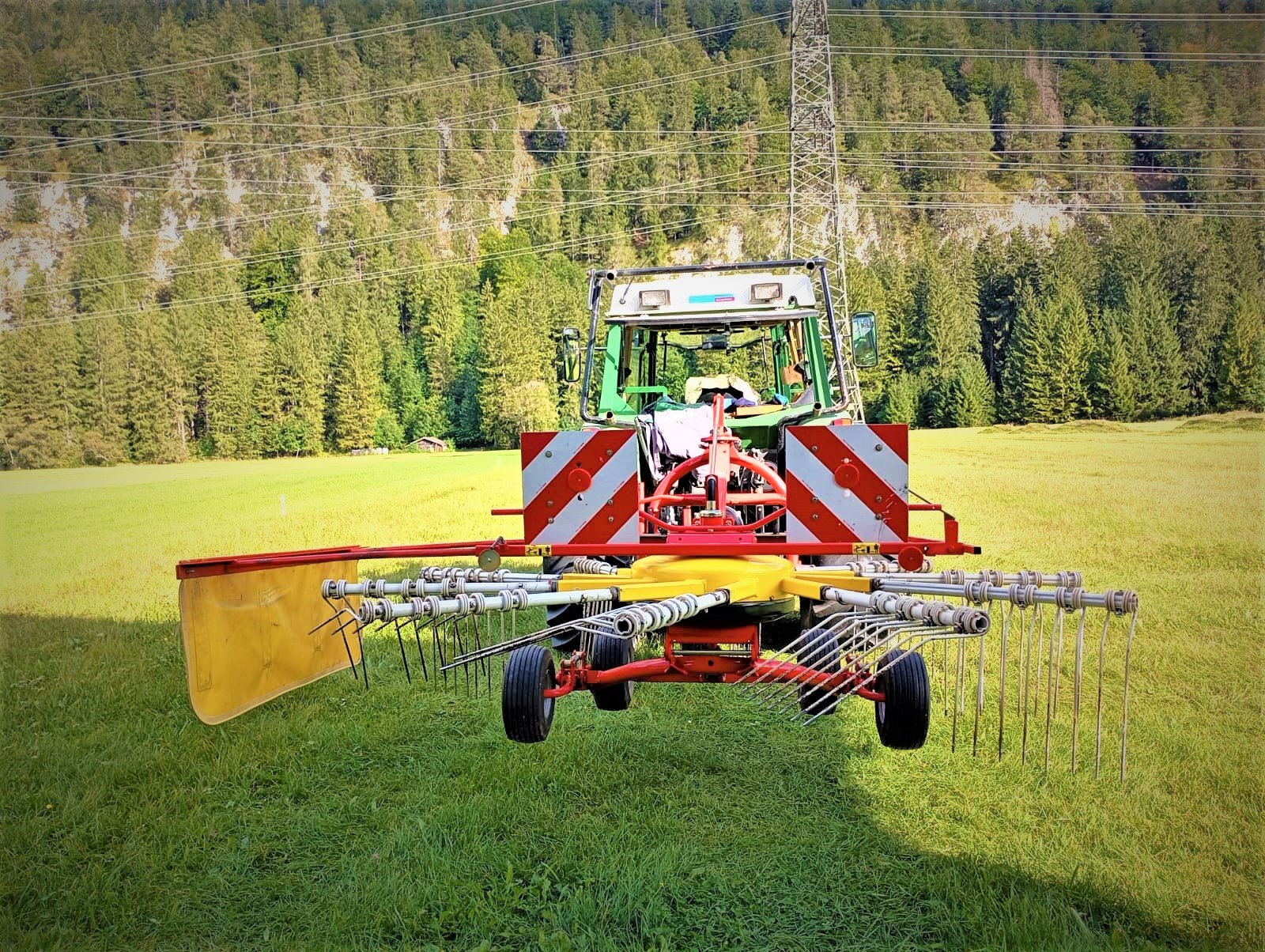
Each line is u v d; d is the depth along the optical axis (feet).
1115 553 30.27
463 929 10.08
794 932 9.96
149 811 13.21
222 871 11.60
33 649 22.47
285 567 15.23
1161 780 13.46
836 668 12.09
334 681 18.90
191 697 12.60
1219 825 12.12
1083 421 85.76
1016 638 20.65
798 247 101.55
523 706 11.20
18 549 39.40
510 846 11.77
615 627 8.96
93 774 14.49
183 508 50.75
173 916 10.50
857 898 10.60
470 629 20.76
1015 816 12.44
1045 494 42.93
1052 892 10.59
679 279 19.36
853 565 12.80
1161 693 17.21
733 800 13.15
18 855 12.05
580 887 10.78
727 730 15.93
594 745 15.08
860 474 11.78
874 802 13.01
